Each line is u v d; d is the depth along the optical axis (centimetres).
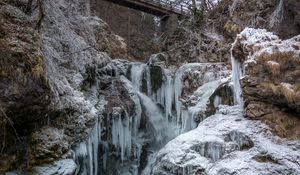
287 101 776
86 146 859
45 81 632
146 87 1277
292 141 757
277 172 685
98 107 1012
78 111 786
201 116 1075
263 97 821
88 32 1131
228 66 1288
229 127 832
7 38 604
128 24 2417
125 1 1753
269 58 820
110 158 1034
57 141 707
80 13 1131
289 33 1082
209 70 1251
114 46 1667
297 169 680
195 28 1614
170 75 1277
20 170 632
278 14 1137
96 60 1134
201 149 809
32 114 627
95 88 1093
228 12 1537
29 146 652
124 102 1123
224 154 783
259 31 936
